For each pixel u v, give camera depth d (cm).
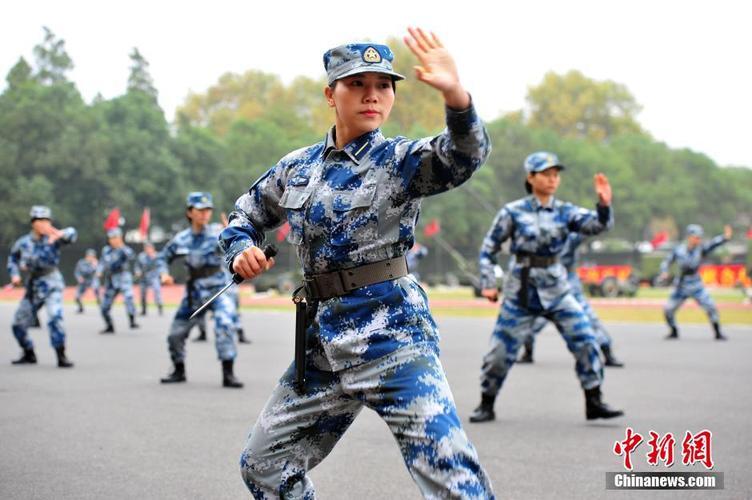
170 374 1180
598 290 4112
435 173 383
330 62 405
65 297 4431
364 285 398
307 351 409
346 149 404
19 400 1009
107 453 727
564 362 1446
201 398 1029
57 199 6306
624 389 1106
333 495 603
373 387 390
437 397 383
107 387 1124
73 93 6688
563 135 12006
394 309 395
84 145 6253
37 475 654
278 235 5900
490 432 823
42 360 1460
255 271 408
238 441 775
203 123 11581
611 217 835
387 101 406
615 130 12112
